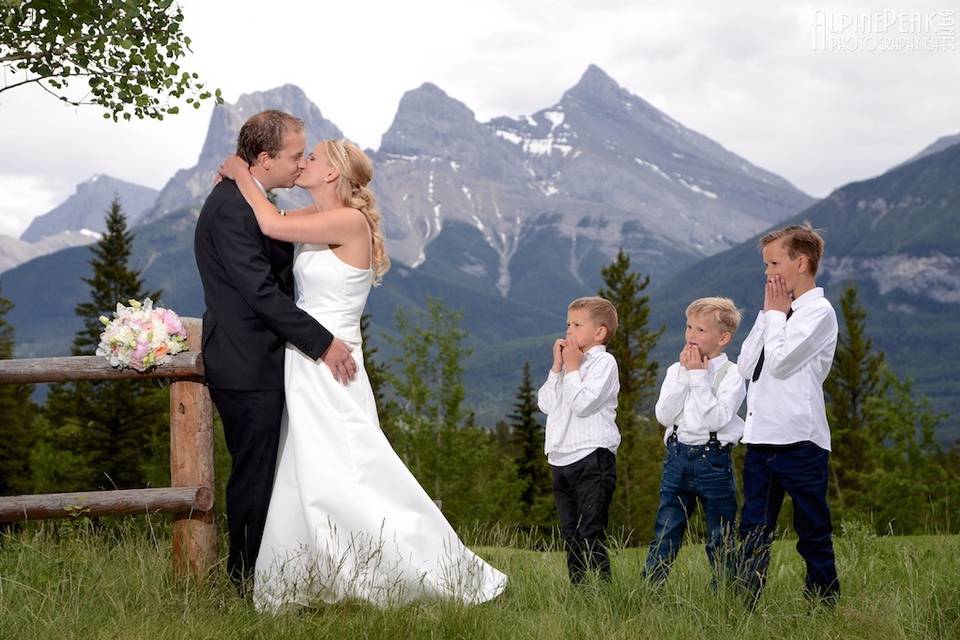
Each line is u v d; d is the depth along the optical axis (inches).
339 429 189.3
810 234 189.8
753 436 191.2
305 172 198.2
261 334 189.8
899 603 172.4
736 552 187.8
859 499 1370.6
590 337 215.3
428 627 164.1
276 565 188.1
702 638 163.6
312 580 179.0
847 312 2020.2
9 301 1750.7
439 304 1347.2
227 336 187.8
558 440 215.3
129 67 288.2
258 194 192.1
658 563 203.6
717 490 206.1
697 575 197.0
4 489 1651.1
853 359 1948.8
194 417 189.8
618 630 166.4
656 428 1601.9
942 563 201.5
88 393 1720.0
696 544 233.1
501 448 2101.4
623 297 1739.7
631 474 1565.0
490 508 1368.1
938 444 1316.4
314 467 187.2
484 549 252.2
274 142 191.6
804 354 185.3
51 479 1648.6
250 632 160.2
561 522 217.8
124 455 1690.5
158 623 161.8
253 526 191.8
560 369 220.1
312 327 186.9
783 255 190.4
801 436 186.4
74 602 170.4
